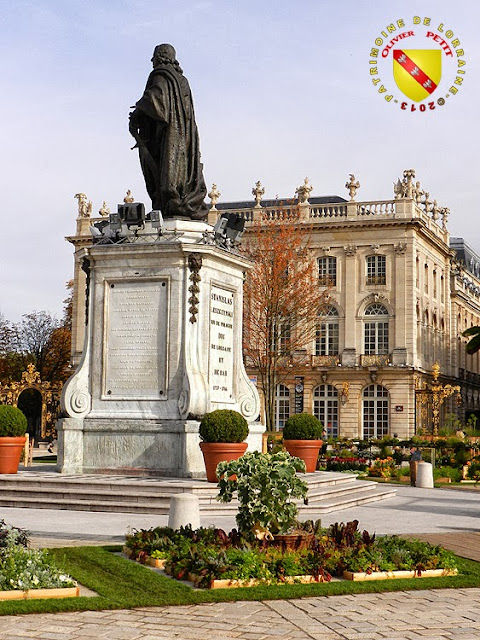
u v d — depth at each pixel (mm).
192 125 16953
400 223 58719
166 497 13555
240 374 17156
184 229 16219
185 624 7039
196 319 15688
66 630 6777
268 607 7691
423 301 62500
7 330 68500
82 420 15805
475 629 7105
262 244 49094
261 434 17109
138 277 15953
